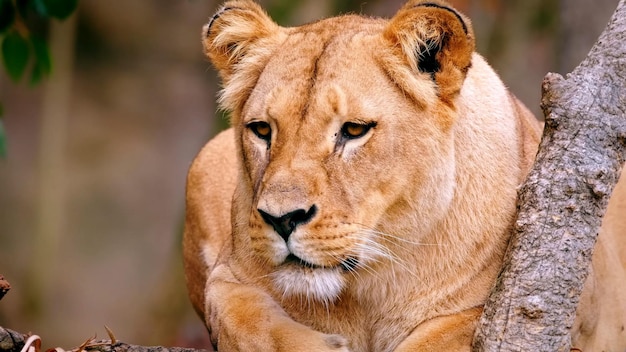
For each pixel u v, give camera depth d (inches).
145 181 1130.7
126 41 1155.9
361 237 311.0
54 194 1003.3
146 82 1160.8
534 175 287.1
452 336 317.4
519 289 280.8
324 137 309.6
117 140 1136.2
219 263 377.7
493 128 336.2
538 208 283.3
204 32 354.3
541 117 748.6
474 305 328.2
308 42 328.2
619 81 291.0
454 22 311.0
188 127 1159.6
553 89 289.4
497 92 347.9
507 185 333.4
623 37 296.4
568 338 281.4
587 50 625.6
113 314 1047.6
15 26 498.3
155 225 1122.0
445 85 316.8
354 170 309.7
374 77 314.8
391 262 325.7
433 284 329.1
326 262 307.9
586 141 283.6
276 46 339.6
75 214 1085.1
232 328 330.6
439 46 317.4
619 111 287.3
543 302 277.6
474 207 327.3
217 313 342.6
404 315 332.8
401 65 315.9
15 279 1014.4
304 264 310.7
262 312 331.0
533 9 751.7
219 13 349.1
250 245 319.9
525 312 279.0
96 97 1139.3
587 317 335.9
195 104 1168.2
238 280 353.7
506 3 754.2
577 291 280.4
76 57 1133.1
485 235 328.5
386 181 313.1
